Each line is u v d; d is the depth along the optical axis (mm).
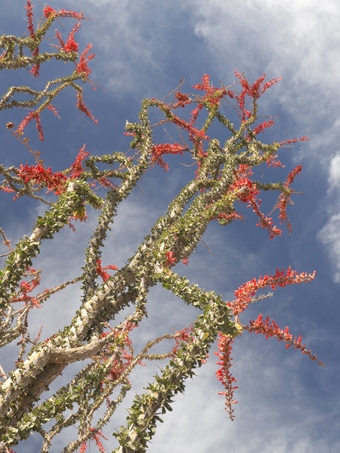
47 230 5988
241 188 7465
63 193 6500
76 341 6082
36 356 5590
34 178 7102
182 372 4977
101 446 6285
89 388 5629
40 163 7074
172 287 5902
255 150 9828
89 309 6367
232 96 10617
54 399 5512
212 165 9273
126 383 6316
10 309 6418
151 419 4738
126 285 6711
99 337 6305
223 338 6008
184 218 7391
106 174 8156
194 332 5340
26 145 7090
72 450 5742
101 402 5926
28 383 5473
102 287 6586
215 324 5344
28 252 5723
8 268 5621
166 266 6488
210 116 10422
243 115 10531
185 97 10352
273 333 5906
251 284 6043
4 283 5547
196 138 10156
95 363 6262
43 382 5629
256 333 5930
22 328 6344
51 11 8195
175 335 6723
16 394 5379
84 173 8219
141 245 7129
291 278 6051
